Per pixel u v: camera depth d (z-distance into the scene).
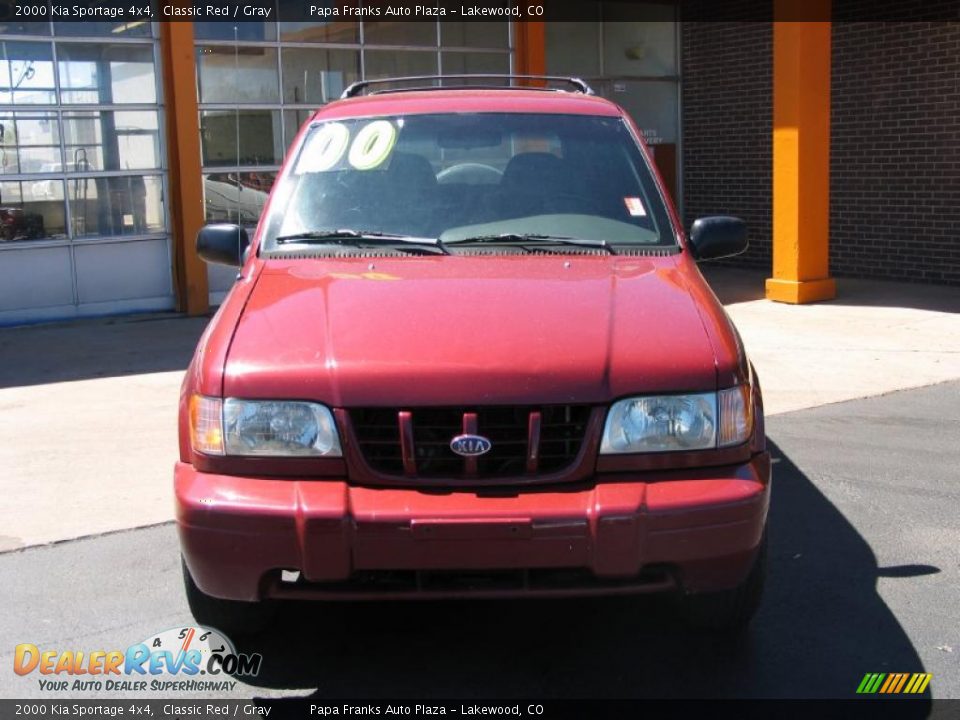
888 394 7.40
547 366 3.22
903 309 10.51
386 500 3.14
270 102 11.42
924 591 4.23
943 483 5.55
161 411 7.09
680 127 14.48
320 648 3.82
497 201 4.36
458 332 3.36
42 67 10.18
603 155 4.58
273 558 3.14
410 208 4.33
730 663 3.67
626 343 3.35
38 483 5.62
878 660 3.68
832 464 5.90
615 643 3.83
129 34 10.59
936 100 11.67
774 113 10.89
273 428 3.22
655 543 3.14
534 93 4.99
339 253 4.15
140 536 4.88
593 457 3.21
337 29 11.67
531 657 3.74
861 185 12.64
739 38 13.48
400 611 4.10
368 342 3.32
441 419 3.20
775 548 4.70
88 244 10.63
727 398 3.30
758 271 13.62
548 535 3.10
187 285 10.98
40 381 8.03
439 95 4.91
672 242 4.30
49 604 4.18
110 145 10.64
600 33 13.72
